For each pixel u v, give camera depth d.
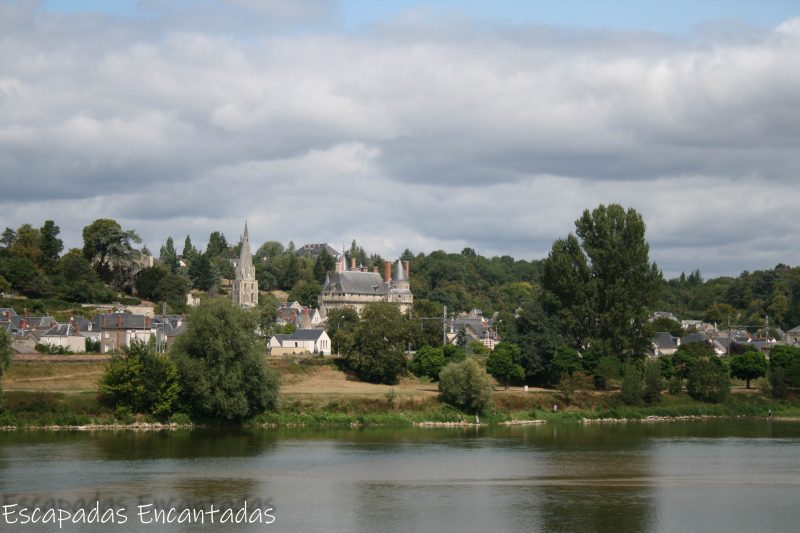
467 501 83.50
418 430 131.25
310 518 76.62
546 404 152.25
